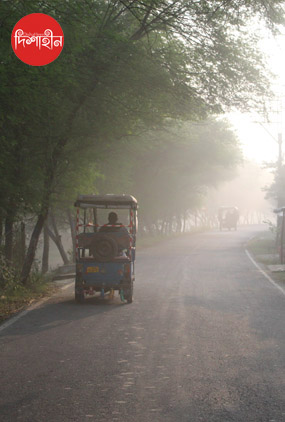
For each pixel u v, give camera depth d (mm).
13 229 16172
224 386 5422
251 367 6195
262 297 12609
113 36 11648
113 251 11750
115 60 12734
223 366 6246
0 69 8664
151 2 11898
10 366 6223
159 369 6105
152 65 13375
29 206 14016
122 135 15438
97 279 11773
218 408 4750
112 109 14109
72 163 14828
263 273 18828
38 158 14008
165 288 14531
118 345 7422
